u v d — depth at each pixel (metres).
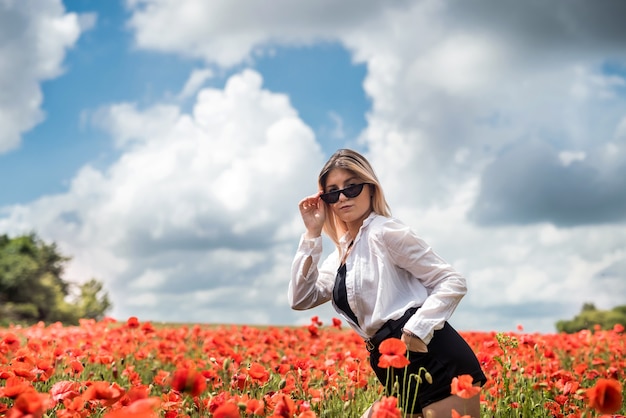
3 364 5.26
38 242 46.22
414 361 3.46
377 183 3.81
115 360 5.96
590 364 7.09
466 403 3.39
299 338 8.20
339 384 4.50
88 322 8.31
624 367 6.20
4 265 38.28
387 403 2.85
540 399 4.51
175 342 7.66
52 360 5.41
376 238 3.58
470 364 3.45
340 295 3.73
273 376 4.78
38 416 2.55
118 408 3.30
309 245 3.96
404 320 3.47
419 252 3.50
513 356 5.09
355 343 7.64
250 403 3.25
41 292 38.78
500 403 4.44
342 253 3.99
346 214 3.80
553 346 7.77
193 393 2.78
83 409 3.59
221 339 6.32
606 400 2.81
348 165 3.80
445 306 3.39
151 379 6.32
